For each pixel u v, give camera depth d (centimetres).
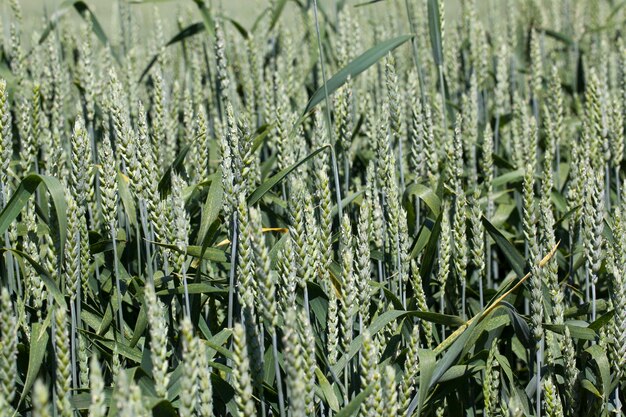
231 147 152
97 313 159
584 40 335
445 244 162
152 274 160
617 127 191
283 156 183
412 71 208
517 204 208
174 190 149
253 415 133
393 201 164
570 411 159
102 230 175
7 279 162
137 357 153
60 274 150
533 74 247
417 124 180
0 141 155
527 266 168
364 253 147
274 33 261
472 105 205
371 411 138
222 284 163
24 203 150
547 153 170
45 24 251
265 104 207
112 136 188
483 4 369
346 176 183
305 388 138
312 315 162
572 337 159
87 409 148
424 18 275
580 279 189
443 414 168
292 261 142
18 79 204
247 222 142
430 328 162
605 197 194
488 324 162
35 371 146
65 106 219
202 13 224
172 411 135
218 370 155
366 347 137
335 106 183
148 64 244
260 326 150
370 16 306
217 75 199
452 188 181
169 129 198
